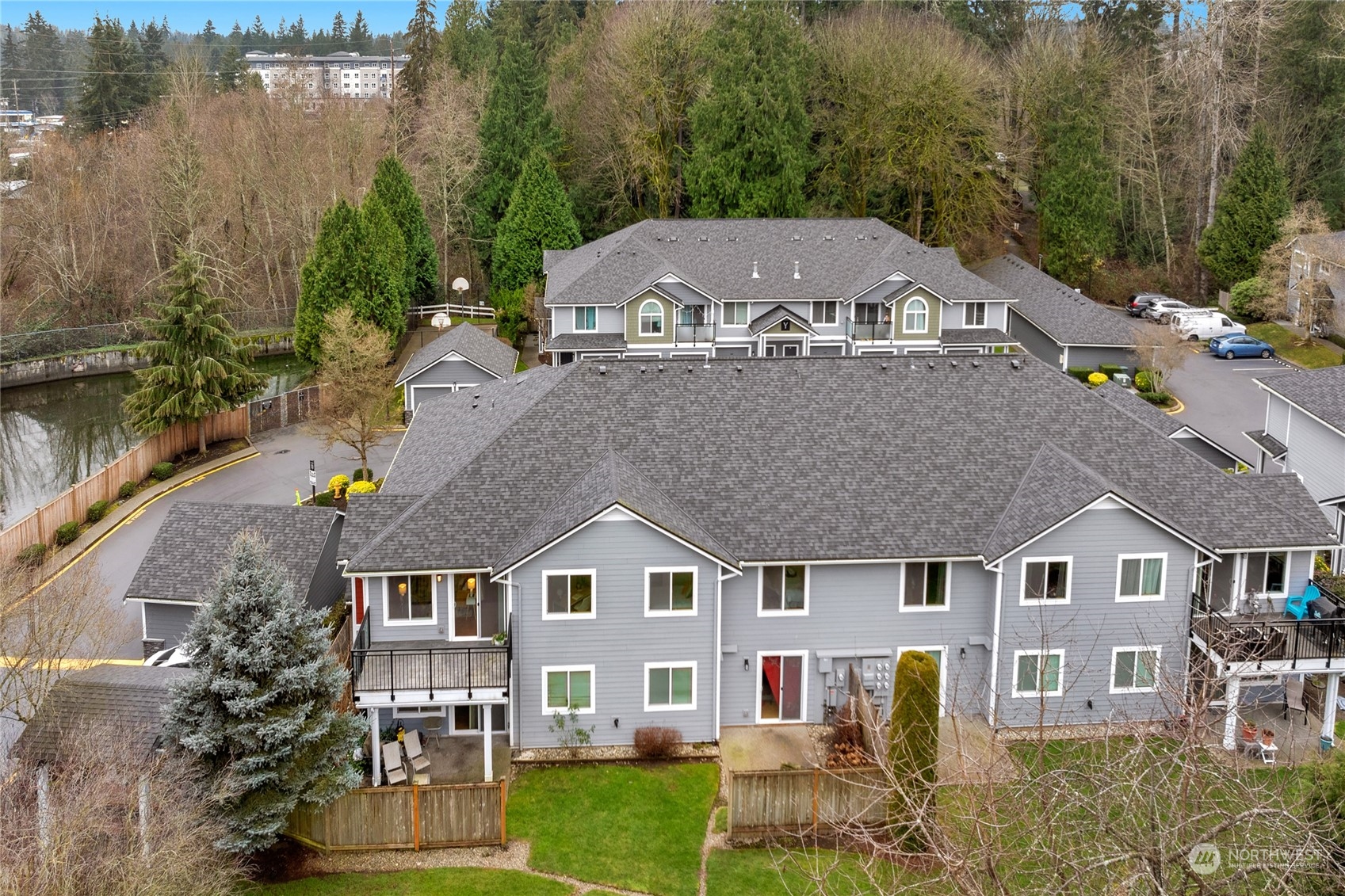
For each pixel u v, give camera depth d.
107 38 113.69
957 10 93.62
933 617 30.73
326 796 24.44
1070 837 18.67
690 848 25.53
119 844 20.55
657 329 61.62
